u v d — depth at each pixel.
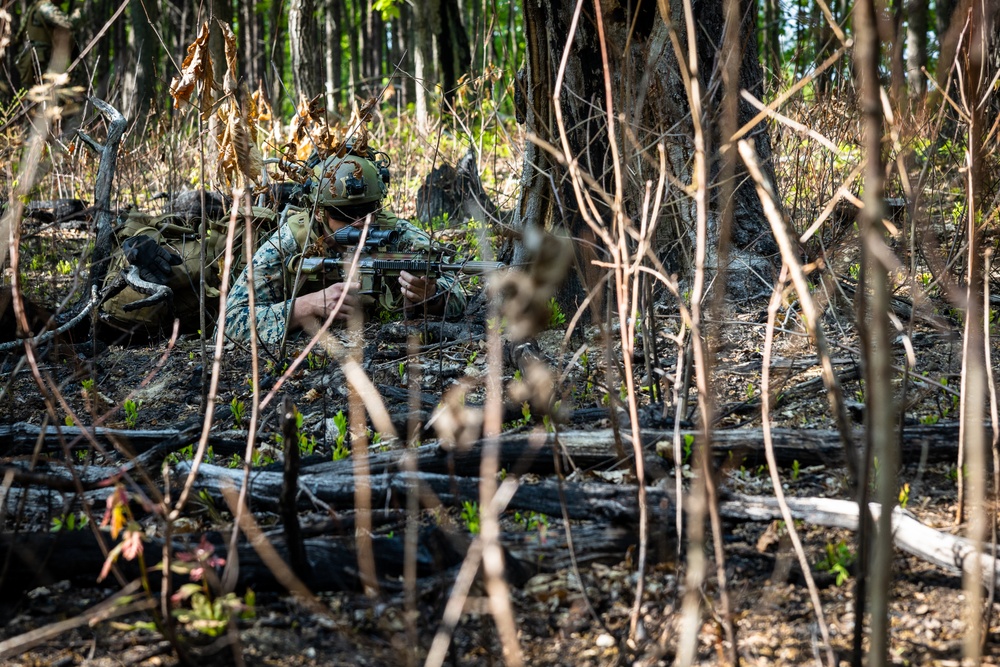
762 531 2.44
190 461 2.76
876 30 1.46
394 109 12.89
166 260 4.34
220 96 3.55
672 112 4.02
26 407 3.66
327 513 2.59
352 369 1.84
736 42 1.79
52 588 2.27
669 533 2.37
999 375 3.20
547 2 4.30
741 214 4.30
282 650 2.04
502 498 1.85
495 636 2.08
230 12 6.92
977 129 2.19
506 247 4.56
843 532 2.38
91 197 6.22
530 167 4.43
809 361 3.49
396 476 2.61
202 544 2.13
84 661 2.00
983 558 2.14
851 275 4.21
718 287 1.91
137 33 8.63
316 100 4.11
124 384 3.89
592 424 3.06
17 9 11.18
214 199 5.05
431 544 2.26
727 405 3.18
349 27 21.20
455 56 14.90
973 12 2.15
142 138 7.16
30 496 2.68
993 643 1.97
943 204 3.44
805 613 2.12
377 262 4.05
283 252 4.21
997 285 4.18
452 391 3.13
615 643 2.04
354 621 2.13
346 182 4.14
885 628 1.57
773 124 4.96
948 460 2.72
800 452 2.72
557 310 4.07
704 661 1.97
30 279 5.08
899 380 3.32
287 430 2.08
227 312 4.26
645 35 4.21
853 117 4.13
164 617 2.06
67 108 2.42
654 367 3.28
